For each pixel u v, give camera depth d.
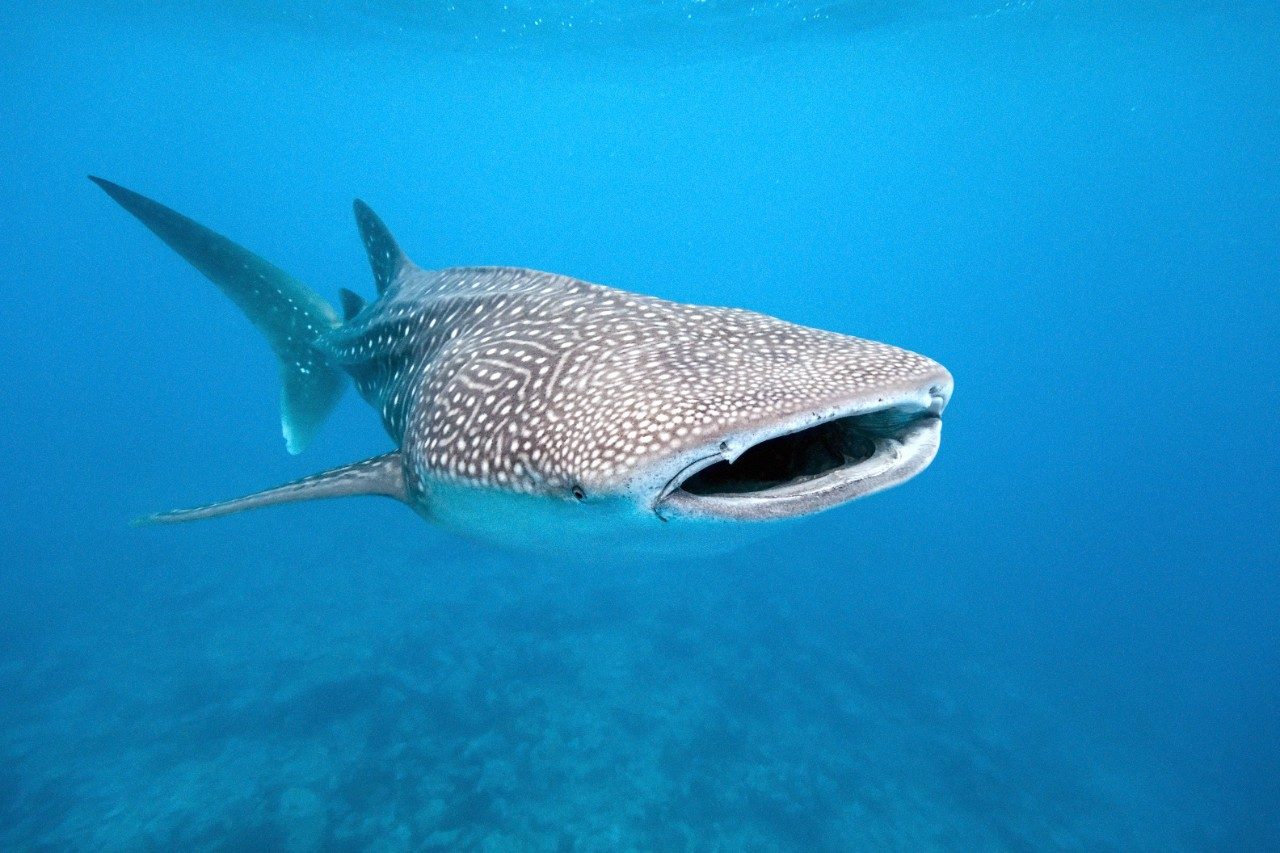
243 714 13.09
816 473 2.42
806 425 1.93
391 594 18.88
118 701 14.09
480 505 2.53
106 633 17.47
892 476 2.08
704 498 1.97
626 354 2.49
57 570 21.86
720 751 12.70
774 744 13.41
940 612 24.17
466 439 2.52
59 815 10.74
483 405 2.57
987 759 15.65
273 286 6.29
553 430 2.21
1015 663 22.23
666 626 17.09
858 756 13.94
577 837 10.30
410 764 11.42
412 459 2.98
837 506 1.99
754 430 1.88
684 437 1.87
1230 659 26.97
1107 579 33.78
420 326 4.23
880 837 11.81
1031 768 16.03
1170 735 20.64
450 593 18.67
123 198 5.75
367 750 11.75
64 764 12.11
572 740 12.30
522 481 2.25
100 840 10.06
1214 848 15.41
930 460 2.16
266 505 3.36
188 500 30.50
